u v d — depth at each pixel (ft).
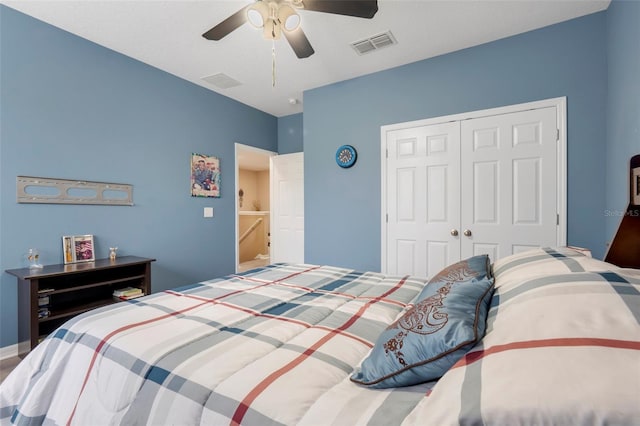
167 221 10.61
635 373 1.41
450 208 9.36
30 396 3.34
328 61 9.75
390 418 2.00
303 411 2.15
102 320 3.84
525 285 2.76
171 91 10.66
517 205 8.45
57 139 7.95
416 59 9.66
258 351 3.03
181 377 2.63
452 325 2.38
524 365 1.67
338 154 11.22
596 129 7.49
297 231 14.46
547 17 7.61
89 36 8.33
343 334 3.45
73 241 8.20
